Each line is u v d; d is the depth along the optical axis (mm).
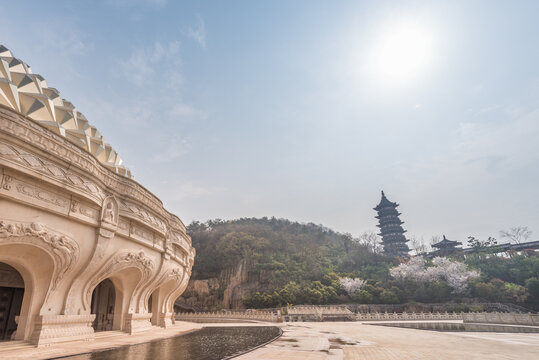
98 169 15508
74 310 14148
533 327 26031
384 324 35594
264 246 118125
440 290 74250
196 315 55406
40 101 16328
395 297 74312
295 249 119688
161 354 11477
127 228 17047
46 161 11945
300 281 89500
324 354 12008
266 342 16062
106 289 22781
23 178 11203
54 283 13180
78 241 13633
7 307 16016
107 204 15422
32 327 12258
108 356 10758
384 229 134625
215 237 136000
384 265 101625
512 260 88000
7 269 16016
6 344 11133
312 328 28234
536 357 11453
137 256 17906
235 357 10984
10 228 10742
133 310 19594
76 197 13477
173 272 24938
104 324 21922
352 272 95750
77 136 18359
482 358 11219
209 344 14961
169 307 32344
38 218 11812
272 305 74438
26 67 19469
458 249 118938
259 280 95562
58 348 12125
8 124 10922
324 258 111938
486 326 29625
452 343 16156
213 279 100125
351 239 136375
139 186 18531
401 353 12523
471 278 76688
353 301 76500
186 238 29453
